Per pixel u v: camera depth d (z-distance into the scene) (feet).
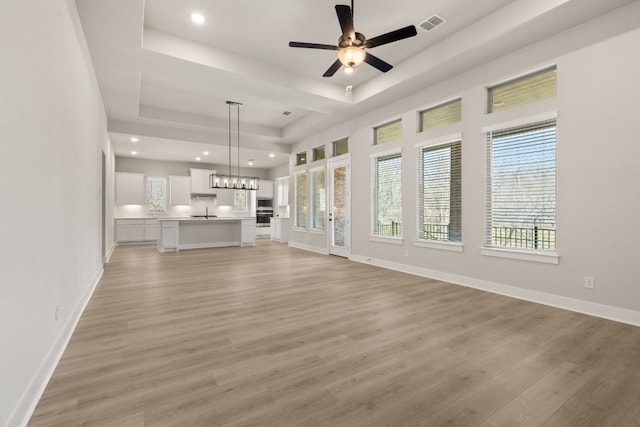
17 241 4.70
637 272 9.09
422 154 16.01
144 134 21.65
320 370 6.53
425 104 15.44
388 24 11.53
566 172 10.56
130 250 25.38
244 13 10.95
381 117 18.12
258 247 28.04
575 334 8.41
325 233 23.86
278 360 6.95
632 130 9.17
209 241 28.02
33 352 5.39
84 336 8.17
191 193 32.89
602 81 9.73
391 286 13.61
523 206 11.93
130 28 10.31
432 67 13.20
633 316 9.12
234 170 37.29
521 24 10.21
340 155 21.81
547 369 6.59
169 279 14.82
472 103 13.37
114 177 28.71
